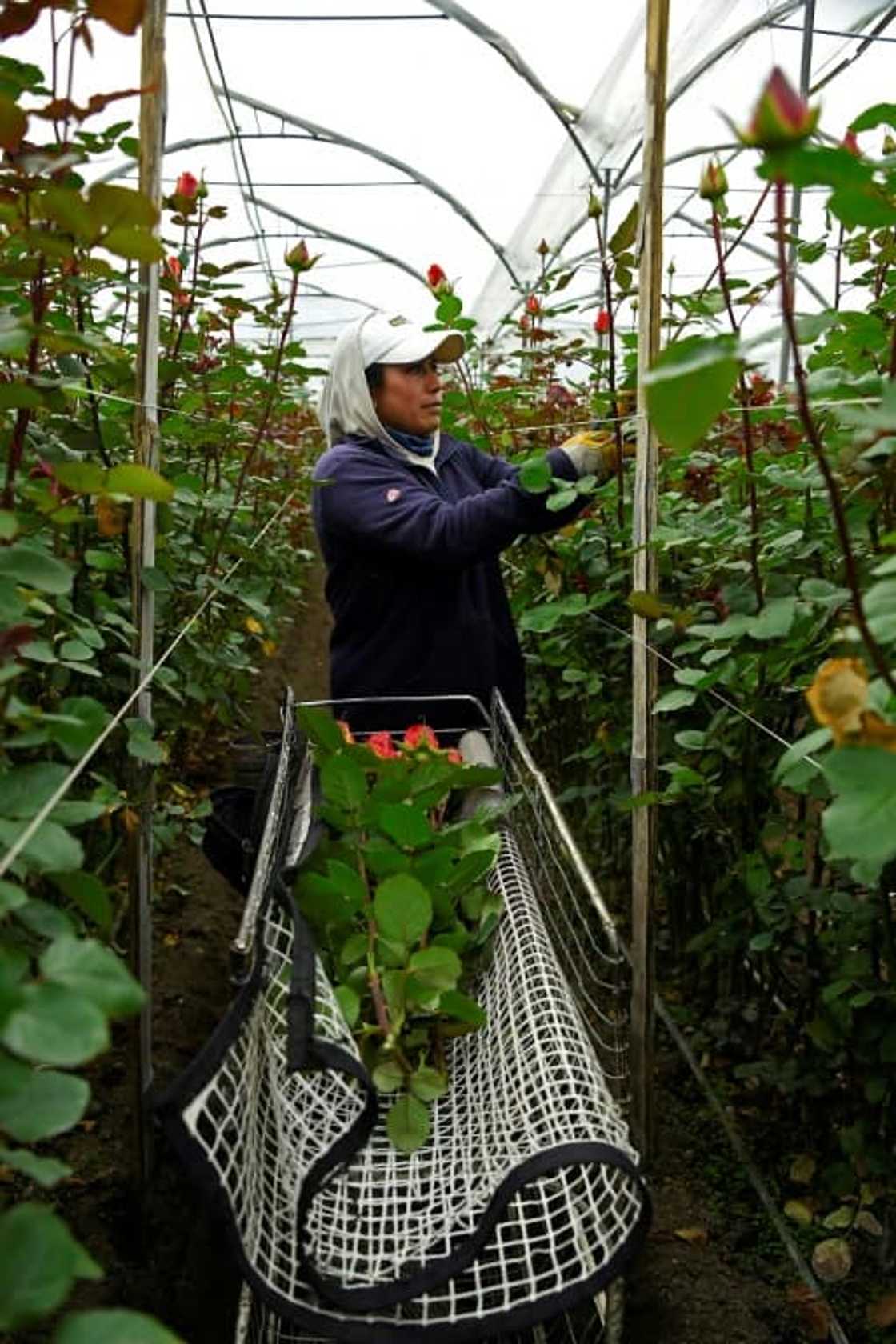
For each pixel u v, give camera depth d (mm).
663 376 589
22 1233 524
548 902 1860
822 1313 1637
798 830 1824
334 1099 1463
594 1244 1216
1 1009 579
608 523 2277
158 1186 1847
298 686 5652
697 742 1723
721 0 4543
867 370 1515
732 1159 1993
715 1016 2322
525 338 3654
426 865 1564
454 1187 1299
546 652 2545
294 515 6172
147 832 1701
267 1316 1343
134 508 1665
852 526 1447
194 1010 2465
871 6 4266
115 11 970
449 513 2193
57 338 1012
